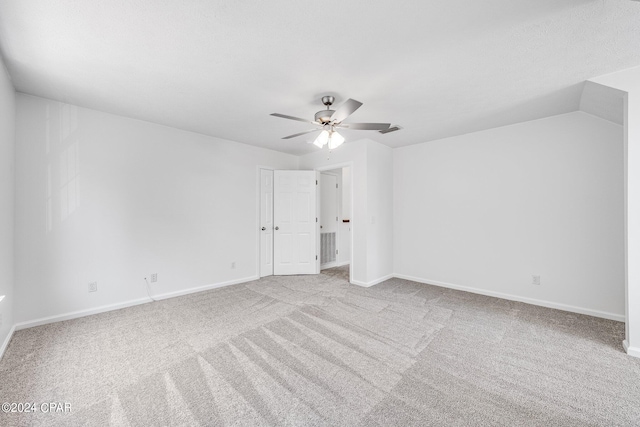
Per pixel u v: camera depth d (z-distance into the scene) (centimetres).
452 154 414
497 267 371
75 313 294
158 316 300
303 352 225
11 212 247
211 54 199
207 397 171
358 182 435
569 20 163
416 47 191
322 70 222
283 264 500
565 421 152
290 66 216
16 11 153
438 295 378
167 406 163
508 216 361
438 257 430
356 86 249
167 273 364
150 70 221
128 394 173
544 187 333
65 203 288
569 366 205
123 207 327
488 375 194
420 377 192
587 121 304
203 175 400
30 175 269
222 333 259
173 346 234
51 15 157
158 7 152
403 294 382
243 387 180
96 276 308
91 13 156
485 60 207
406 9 155
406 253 470
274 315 304
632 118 214
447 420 152
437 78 235
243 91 259
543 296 335
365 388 180
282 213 500
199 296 372
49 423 149
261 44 188
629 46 187
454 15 160
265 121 342
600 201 298
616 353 223
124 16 159
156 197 354
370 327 273
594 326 275
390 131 385
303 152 514
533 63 211
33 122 270
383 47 191
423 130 381
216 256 415
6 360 211
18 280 262
